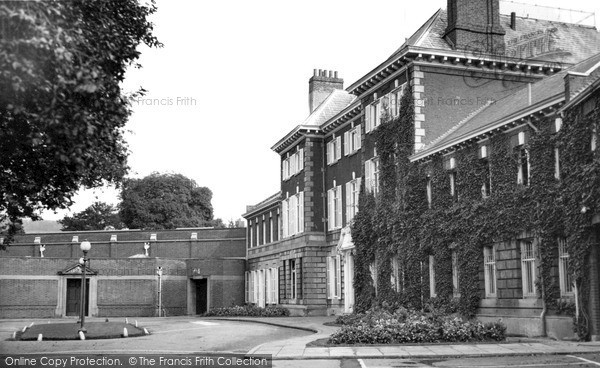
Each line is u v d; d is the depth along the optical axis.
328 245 47.38
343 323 33.19
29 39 12.10
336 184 46.19
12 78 12.13
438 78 34.31
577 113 22.64
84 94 14.27
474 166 29.02
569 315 23.30
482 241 28.25
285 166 54.59
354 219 39.78
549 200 24.19
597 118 21.41
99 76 14.22
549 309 24.19
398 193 34.81
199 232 69.81
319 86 52.75
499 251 27.27
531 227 25.17
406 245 33.78
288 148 53.47
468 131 29.22
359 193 39.66
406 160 34.19
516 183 26.41
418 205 33.28
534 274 25.39
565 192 23.12
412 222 33.38
